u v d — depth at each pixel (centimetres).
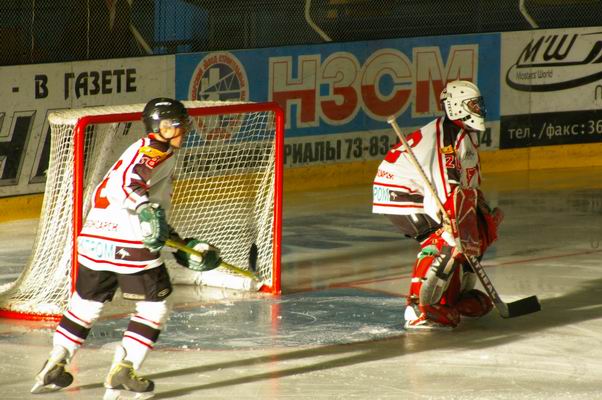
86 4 2908
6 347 1591
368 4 3422
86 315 1348
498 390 1383
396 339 1641
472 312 1748
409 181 1711
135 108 1894
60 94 2791
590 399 1346
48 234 1853
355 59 3309
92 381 1419
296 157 3219
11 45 2809
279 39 3288
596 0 3725
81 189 1705
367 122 3356
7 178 2716
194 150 2484
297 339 1639
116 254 1309
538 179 3391
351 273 2138
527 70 3556
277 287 1956
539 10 3703
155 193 1352
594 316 1786
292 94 3206
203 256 1369
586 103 3644
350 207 2928
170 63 2994
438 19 3512
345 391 1376
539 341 1630
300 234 2553
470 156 1691
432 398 1348
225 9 3194
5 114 2695
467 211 1647
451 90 1670
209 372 1461
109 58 2900
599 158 3681
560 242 2431
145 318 1326
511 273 2122
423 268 1677
